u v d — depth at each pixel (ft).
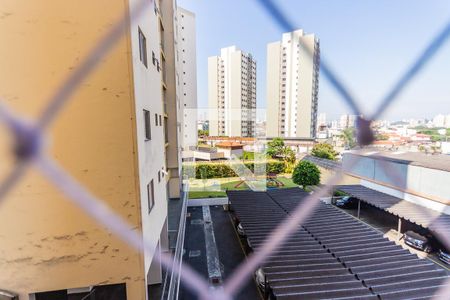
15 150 15.05
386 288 27.09
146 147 22.63
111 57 18.07
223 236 54.34
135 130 19.02
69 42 17.22
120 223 19.16
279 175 104.99
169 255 34.99
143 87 22.20
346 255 33.96
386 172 62.44
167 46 57.47
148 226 22.33
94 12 17.52
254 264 36.27
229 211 70.18
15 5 16.52
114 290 19.72
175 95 59.26
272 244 37.17
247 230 41.91
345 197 73.92
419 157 63.26
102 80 18.07
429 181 53.36
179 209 54.65
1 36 16.43
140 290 19.83
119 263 19.33
